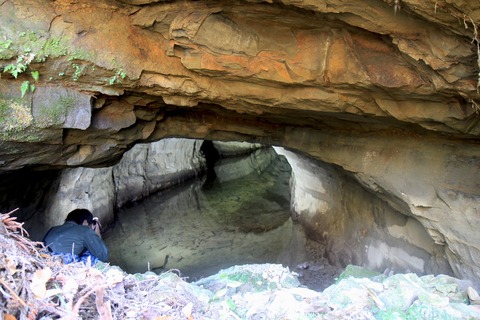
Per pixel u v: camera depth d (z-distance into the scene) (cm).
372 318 236
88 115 389
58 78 362
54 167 470
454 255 408
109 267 287
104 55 356
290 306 242
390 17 260
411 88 312
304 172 871
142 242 899
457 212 383
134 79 379
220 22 337
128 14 353
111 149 489
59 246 321
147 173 1206
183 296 236
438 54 264
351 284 278
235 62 363
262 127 614
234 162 1733
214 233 964
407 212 481
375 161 486
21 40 322
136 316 199
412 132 437
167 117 577
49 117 368
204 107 536
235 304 248
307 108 408
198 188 1396
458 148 396
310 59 343
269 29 340
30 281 185
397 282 280
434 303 252
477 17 217
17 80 348
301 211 941
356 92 355
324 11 274
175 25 342
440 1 220
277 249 853
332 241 750
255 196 1309
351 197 693
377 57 314
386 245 575
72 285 188
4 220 216
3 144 365
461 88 281
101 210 916
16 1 317
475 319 237
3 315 158
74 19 338
